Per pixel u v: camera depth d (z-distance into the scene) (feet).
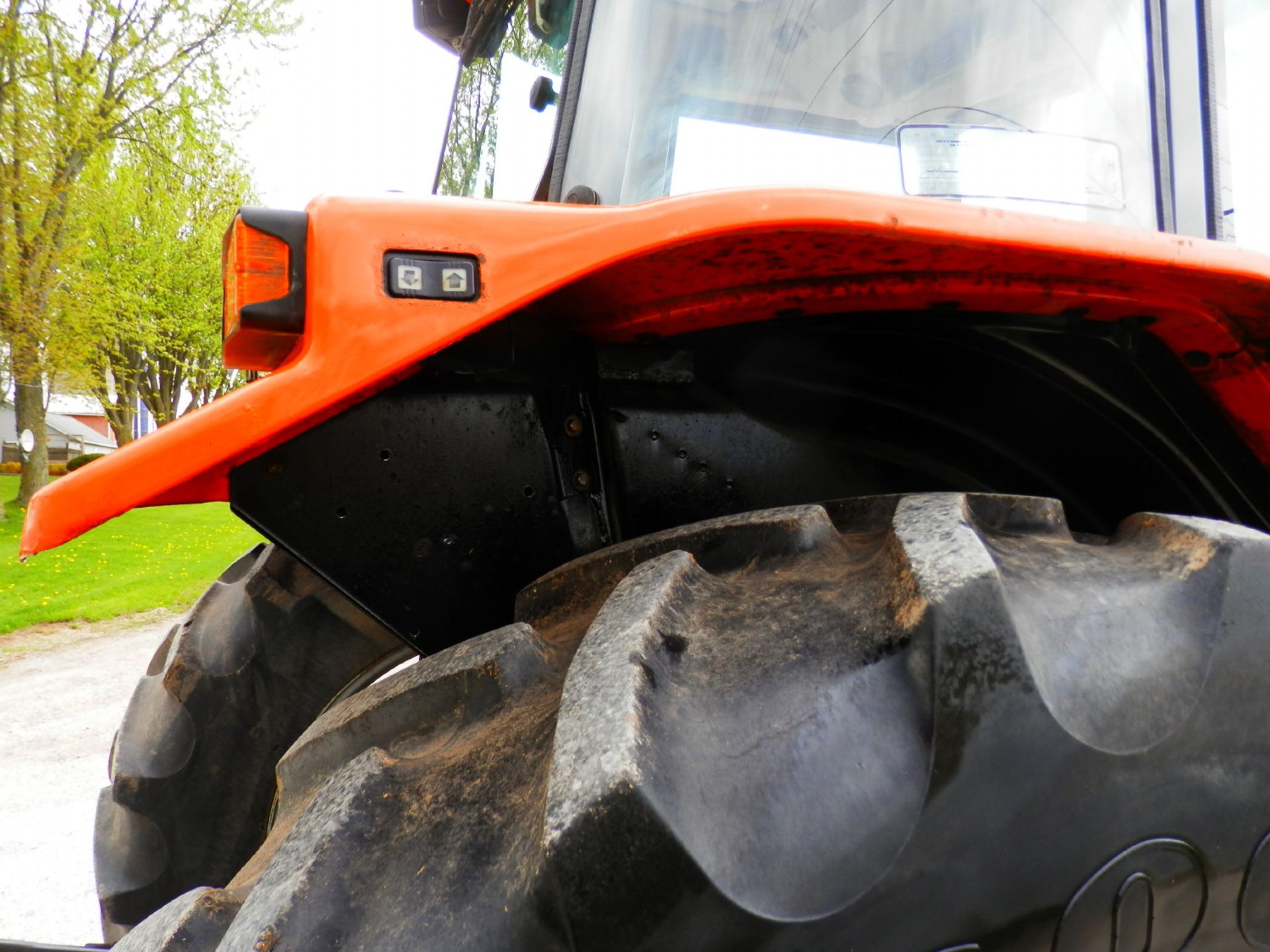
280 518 3.57
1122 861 2.49
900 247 3.06
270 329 2.91
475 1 7.65
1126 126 4.51
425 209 2.83
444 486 3.78
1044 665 2.48
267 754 5.55
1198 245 3.29
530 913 2.09
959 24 4.60
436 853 2.34
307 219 2.90
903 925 2.26
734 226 2.82
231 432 2.70
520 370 3.74
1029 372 4.58
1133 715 2.53
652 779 2.09
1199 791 2.59
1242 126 5.40
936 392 4.62
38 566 41.29
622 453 4.13
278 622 5.63
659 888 2.05
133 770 5.37
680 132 4.48
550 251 2.85
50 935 8.87
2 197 58.34
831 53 4.56
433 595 3.77
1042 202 4.22
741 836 2.19
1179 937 2.64
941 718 2.33
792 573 2.89
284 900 2.25
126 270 84.94
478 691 2.86
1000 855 2.36
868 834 2.26
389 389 3.72
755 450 4.36
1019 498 3.12
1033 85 4.58
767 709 2.38
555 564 3.93
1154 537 2.99
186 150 74.54
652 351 4.06
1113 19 4.60
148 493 2.67
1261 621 2.73
